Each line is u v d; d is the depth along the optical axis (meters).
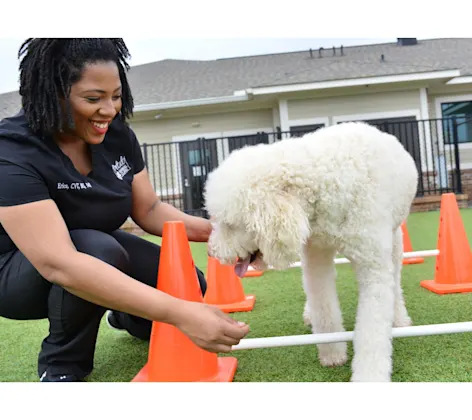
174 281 1.57
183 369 1.55
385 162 1.60
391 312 1.54
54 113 1.44
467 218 5.81
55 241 1.29
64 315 1.55
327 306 1.78
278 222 1.46
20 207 1.33
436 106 9.77
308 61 11.59
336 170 1.53
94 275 1.23
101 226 1.69
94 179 1.64
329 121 9.43
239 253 1.62
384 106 9.35
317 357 1.82
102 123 1.49
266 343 1.61
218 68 12.75
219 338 1.21
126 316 2.10
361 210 1.53
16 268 1.56
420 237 4.82
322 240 1.65
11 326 2.45
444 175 9.14
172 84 11.85
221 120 9.97
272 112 9.92
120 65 1.72
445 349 1.75
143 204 2.01
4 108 8.01
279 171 1.52
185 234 1.65
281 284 3.11
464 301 2.40
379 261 1.54
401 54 10.97
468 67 9.63
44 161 1.46
